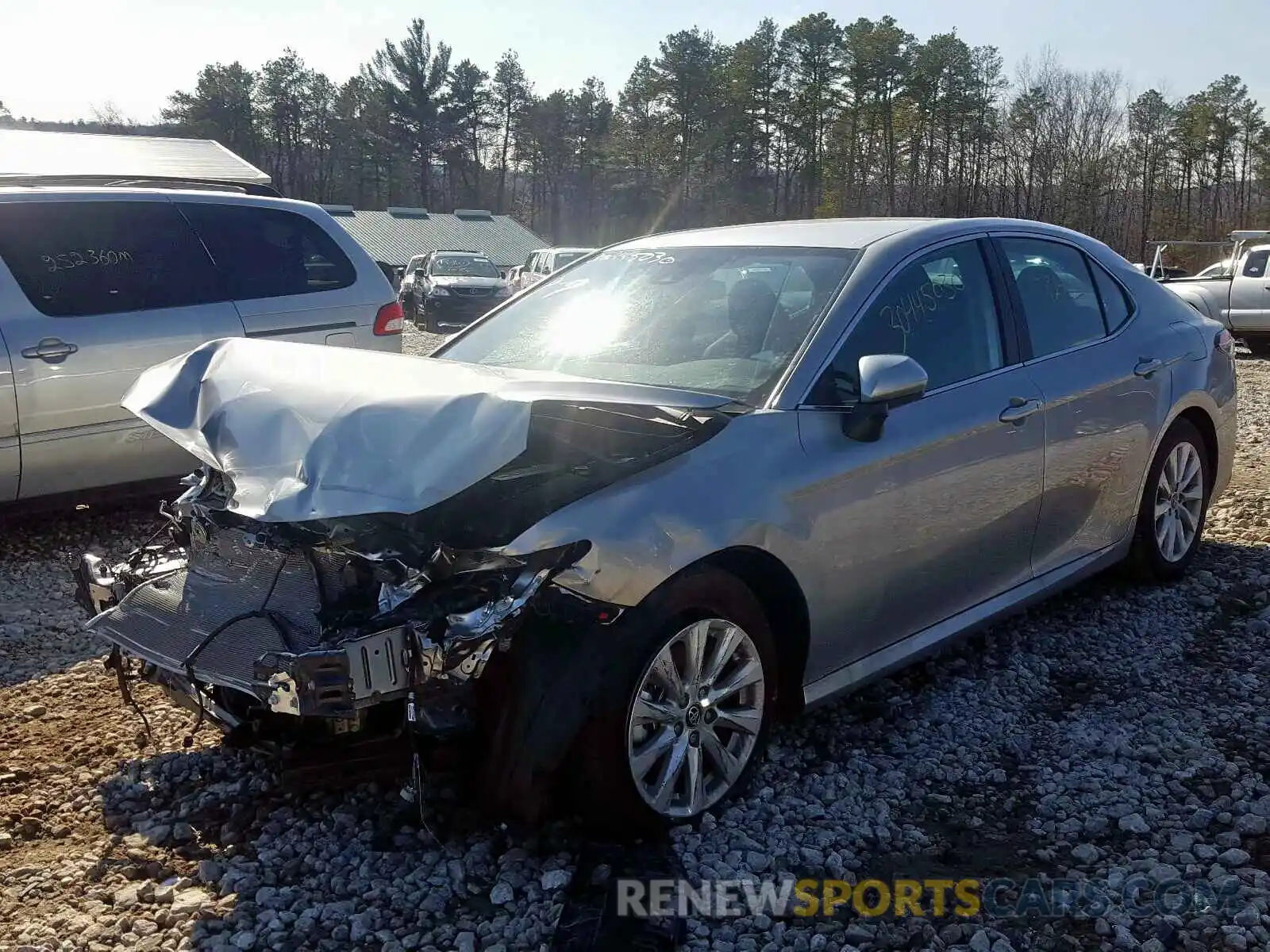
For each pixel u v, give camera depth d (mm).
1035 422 4176
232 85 87188
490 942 2732
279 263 7062
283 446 2938
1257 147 68000
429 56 81500
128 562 3641
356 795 3426
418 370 3203
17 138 21344
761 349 3697
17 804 3432
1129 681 4285
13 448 5969
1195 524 5344
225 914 2867
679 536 3037
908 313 3889
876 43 67312
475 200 85875
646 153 75875
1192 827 3221
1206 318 5547
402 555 2885
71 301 6203
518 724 2918
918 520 3734
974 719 3965
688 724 3168
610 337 4059
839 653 3617
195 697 3145
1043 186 67250
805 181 71750
